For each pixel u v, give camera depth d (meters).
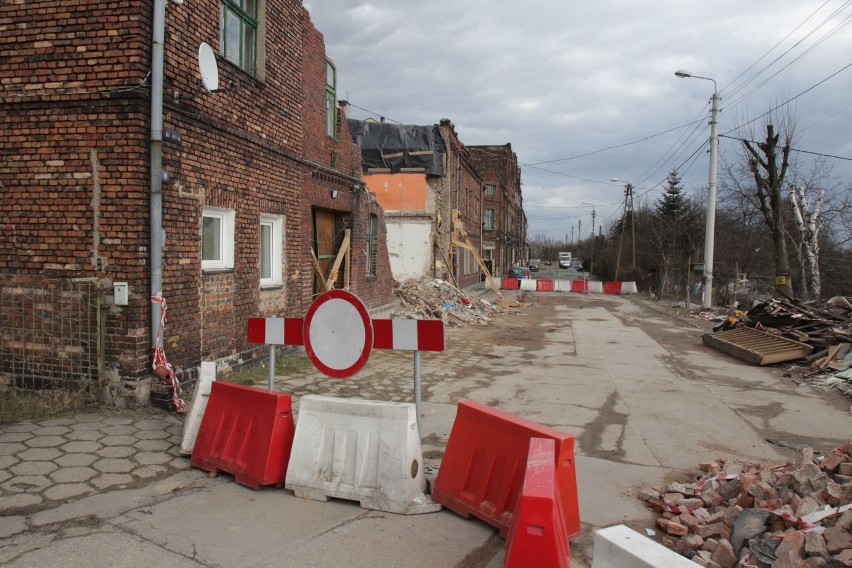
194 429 5.01
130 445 5.14
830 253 29.70
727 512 3.94
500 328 17.88
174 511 4.00
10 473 4.43
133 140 5.94
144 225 6.04
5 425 5.44
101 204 6.02
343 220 13.39
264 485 4.43
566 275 79.62
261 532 3.73
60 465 4.63
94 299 6.04
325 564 3.37
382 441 4.22
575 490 3.86
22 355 6.25
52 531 3.61
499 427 4.04
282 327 5.14
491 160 54.81
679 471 5.38
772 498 4.00
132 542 3.51
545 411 7.59
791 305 14.40
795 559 3.01
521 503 3.02
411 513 4.08
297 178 9.79
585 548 3.76
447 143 26.31
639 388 9.24
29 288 6.18
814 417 7.57
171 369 6.29
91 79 5.98
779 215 22.23
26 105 6.11
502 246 56.34
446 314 18.58
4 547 3.39
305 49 10.55
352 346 4.66
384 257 16.52
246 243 8.12
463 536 3.80
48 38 6.05
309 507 4.16
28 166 6.15
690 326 19.73
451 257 27.47
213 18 7.14
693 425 7.04
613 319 21.92
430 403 7.82
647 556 2.26
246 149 8.03
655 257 46.97
